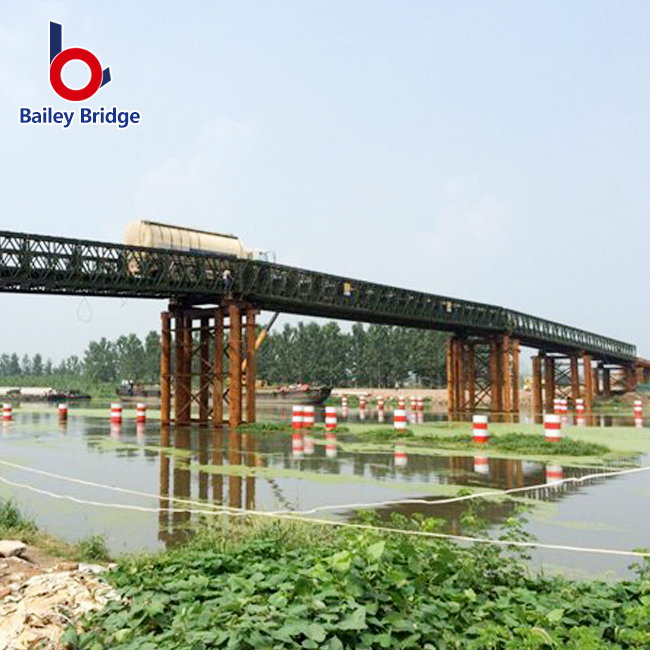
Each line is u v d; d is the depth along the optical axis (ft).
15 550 25.70
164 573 19.67
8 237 82.02
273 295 111.65
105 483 47.32
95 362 522.06
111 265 92.07
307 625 13.89
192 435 90.58
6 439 84.38
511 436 77.97
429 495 42.22
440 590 17.61
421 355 378.94
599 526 32.89
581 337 231.91
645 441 82.53
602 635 16.12
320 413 167.84
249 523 33.32
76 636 15.17
